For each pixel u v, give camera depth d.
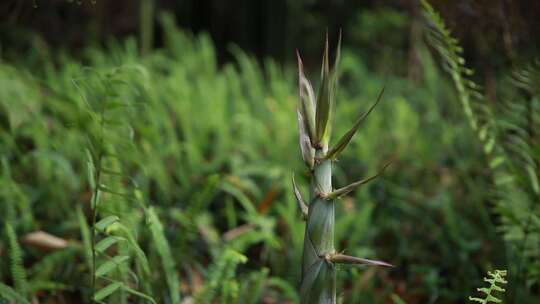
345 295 2.60
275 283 2.42
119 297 2.03
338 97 5.88
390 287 2.73
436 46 2.29
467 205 3.47
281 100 4.95
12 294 1.75
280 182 3.32
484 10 2.44
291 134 4.33
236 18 8.82
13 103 3.27
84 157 2.03
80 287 2.38
